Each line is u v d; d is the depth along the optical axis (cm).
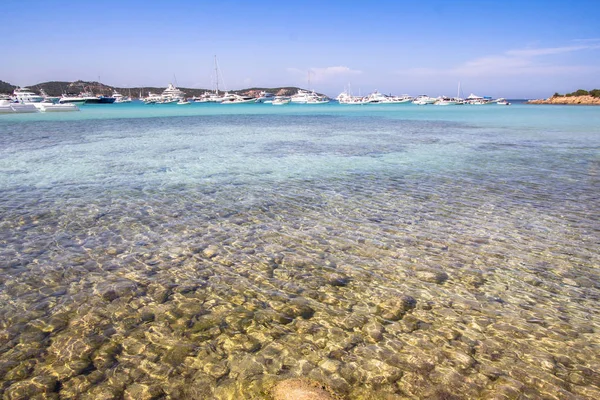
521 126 4338
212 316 599
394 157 2128
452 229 993
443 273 749
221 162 1944
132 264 785
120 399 433
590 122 4897
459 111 9075
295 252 847
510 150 2406
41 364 490
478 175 1667
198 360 498
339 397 434
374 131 3719
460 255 832
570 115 6712
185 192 1359
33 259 806
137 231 973
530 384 458
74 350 518
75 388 449
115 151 2289
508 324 582
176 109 10406
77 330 562
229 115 6931
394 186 1464
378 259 811
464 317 600
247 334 553
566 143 2759
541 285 704
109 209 1155
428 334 555
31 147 2434
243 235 948
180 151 2312
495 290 686
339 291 679
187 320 588
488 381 463
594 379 467
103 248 865
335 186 1462
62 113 6912
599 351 521
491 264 789
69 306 627
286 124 4681
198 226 1012
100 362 495
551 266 781
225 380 462
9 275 733
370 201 1255
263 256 824
